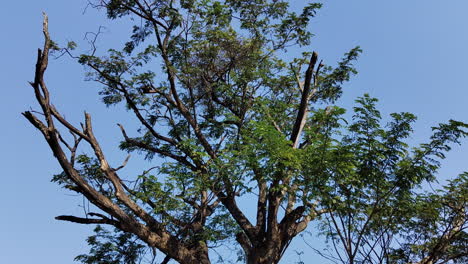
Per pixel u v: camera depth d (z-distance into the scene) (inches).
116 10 737.6
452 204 589.3
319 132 597.3
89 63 748.0
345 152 546.0
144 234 625.0
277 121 794.2
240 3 816.3
